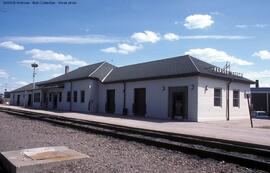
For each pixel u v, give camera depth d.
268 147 10.74
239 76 30.25
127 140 12.57
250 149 10.00
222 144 10.99
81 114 30.89
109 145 11.24
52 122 20.25
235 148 10.50
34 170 7.01
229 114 27.64
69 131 15.45
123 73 34.81
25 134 13.95
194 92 24.36
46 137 13.04
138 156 9.24
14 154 7.97
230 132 15.65
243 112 29.89
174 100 26.03
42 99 49.78
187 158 9.09
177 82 25.83
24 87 62.94
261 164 7.88
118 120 23.14
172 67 28.19
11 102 70.06
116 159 8.67
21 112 31.75
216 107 26.12
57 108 43.97
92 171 7.15
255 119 29.41
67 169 7.21
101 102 35.78
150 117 27.64
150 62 33.78
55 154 8.08
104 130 15.04
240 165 8.27
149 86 28.64
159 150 10.38
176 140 13.10
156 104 27.66
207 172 7.51
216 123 22.45
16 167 6.80
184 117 25.02
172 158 9.05
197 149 9.70
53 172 6.98
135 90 30.55
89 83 36.00
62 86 42.00
